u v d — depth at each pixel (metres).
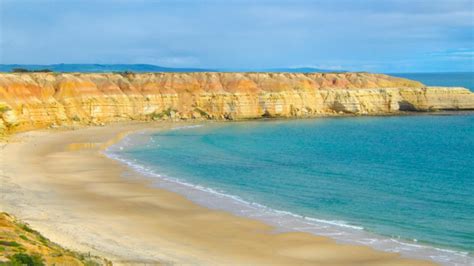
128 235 40.56
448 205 49.97
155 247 37.62
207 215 47.12
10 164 71.88
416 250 37.22
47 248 31.05
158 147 93.06
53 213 46.47
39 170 68.44
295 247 38.12
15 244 29.95
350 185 60.03
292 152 88.62
